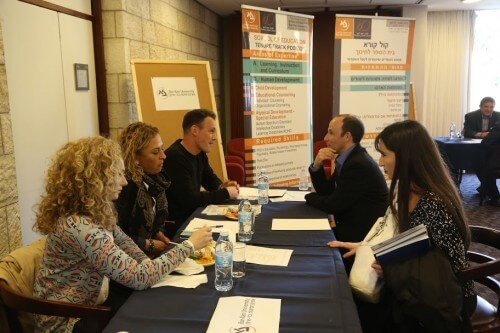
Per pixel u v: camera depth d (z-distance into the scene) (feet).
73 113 10.98
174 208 8.56
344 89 14.53
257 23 12.63
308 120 14.47
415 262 4.53
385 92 14.97
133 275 4.45
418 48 20.43
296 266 5.17
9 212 8.05
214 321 3.81
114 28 11.88
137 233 6.87
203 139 8.80
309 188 11.35
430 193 4.91
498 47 23.12
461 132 22.13
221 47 22.89
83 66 11.28
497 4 20.65
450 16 22.71
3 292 4.62
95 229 4.52
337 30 14.21
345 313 3.97
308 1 19.04
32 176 9.57
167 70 12.41
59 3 10.28
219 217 7.54
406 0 19.06
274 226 6.91
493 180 17.51
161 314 3.99
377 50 14.64
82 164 4.57
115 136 12.28
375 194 7.95
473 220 15.48
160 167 7.14
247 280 4.74
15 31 8.94
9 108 8.00
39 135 9.76
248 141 12.98
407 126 5.12
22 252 5.15
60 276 4.74
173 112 12.37
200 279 4.78
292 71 13.79
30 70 9.41
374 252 4.67
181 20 16.65
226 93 23.54
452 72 23.31
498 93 23.56
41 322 4.78
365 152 8.31
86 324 4.58
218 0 18.54
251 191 9.73
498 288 5.73
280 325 3.74
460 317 4.47
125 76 12.05
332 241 6.12
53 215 4.62
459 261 4.76
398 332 5.00
